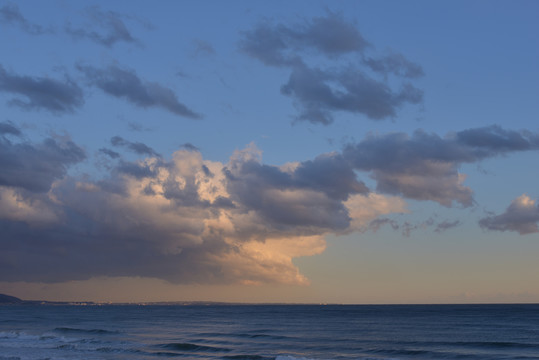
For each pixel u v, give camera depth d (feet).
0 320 362.74
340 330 253.24
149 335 215.31
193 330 250.78
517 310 650.84
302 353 151.33
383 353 150.82
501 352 150.92
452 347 164.66
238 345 172.45
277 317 442.50
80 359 134.10
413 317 430.61
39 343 173.06
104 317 440.45
